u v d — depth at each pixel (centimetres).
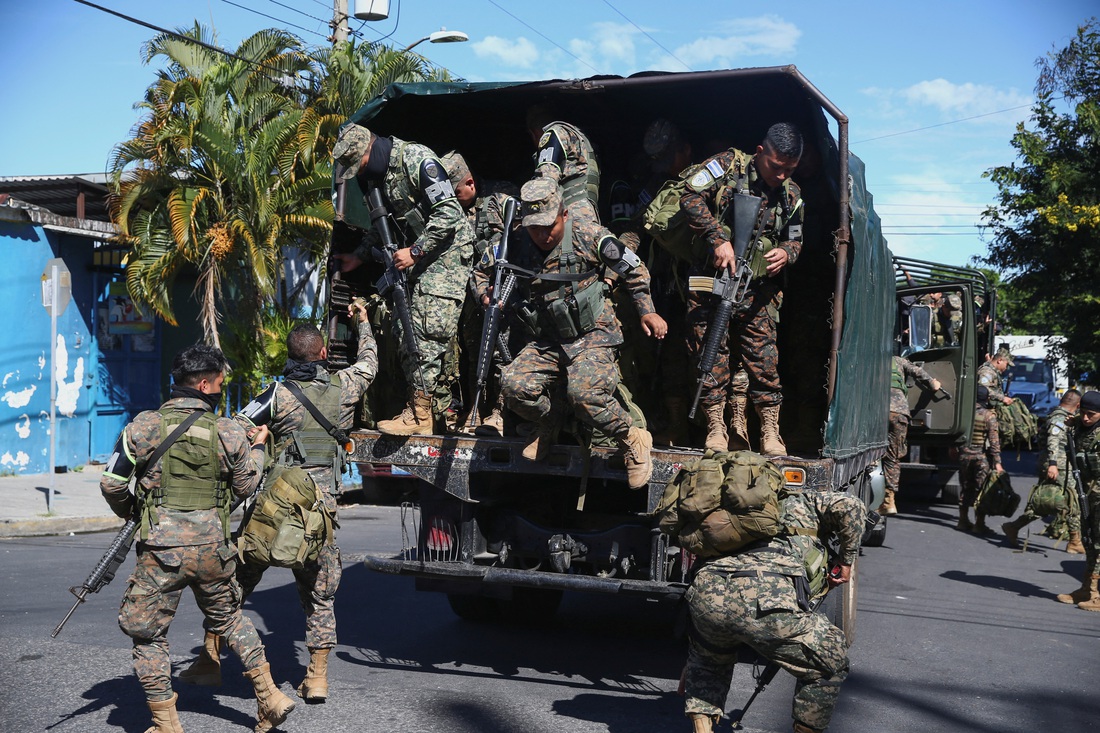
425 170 558
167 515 431
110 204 1554
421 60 1678
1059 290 2412
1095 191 2325
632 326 645
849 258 558
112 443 1667
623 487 646
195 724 477
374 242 612
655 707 523
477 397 549
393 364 642
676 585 512
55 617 684
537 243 505
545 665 603
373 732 470
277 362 1541
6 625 659
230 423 446
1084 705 562
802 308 710
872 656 657
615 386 512
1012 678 613
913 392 1312
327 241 1552
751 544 421
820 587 434
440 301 573
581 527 642
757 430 714
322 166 1509
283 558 466
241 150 1527
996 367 1446
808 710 419
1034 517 1118
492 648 641
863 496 745
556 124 554
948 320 1315
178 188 1462
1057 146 2408
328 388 523
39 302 1513
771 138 543
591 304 504
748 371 584
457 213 560
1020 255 2441
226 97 1542
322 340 533
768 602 403
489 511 582
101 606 726
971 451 1293
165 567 427
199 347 455
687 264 611
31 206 1494
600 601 808
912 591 885
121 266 1638
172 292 1728
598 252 503
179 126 1474
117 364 1675
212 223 1546
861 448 680
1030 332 2753
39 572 865
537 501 638
